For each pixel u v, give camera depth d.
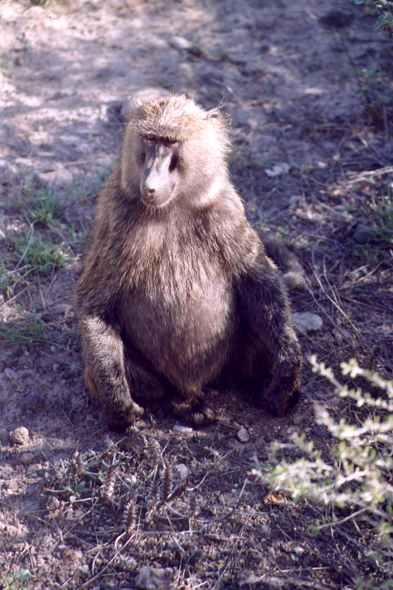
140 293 4.96
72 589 4.14
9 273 6.34
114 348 4.99
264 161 7.95
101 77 8.78
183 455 4.96
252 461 4.95
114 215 4.98
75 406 5.32
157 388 5.30
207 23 9.83
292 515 4.56
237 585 4.18
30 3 9.59
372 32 9.69
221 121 5.21
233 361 5.49
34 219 7.00
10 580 4.09
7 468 4.83
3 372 5.54
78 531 4.46
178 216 4.88
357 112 8.61
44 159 7.75
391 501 4.28
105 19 9.63
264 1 10.11
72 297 5.88
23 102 8.38
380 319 6.12
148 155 4.73
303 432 5.19
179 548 4.32
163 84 8.75
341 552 4.34
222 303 5.07
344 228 7.17
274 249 6.58
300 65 9.23
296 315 6.11
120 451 4.95
